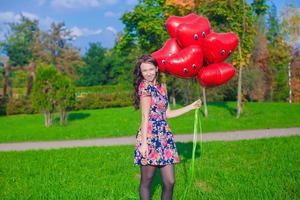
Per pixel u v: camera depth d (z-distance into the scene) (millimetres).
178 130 18188
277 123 19438
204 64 8078
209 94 31953
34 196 7262
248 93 34031
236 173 8352
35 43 54500
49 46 54000
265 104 30781
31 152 13453
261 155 10508
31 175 9375
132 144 14828
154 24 31656
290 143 12562
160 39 33188
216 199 6582
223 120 21594
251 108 27953
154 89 5406
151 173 5441
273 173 8180
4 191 7816
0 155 13086
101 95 37344
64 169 9836
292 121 19984
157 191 7250
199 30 7703
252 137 15438
